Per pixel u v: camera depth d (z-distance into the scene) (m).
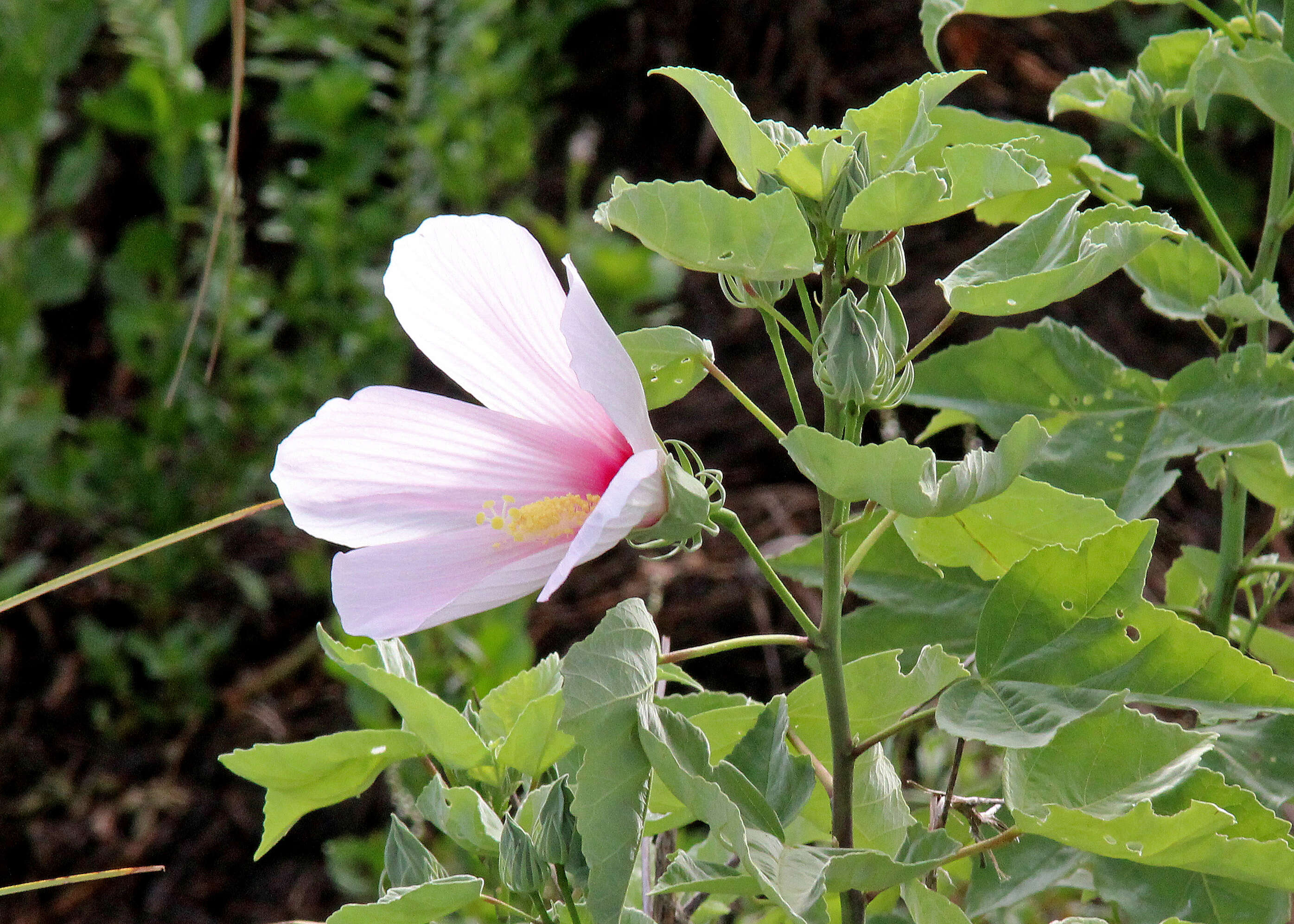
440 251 1.18
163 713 2.38
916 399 1.36
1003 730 1.17
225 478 2.50
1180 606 1.37
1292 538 2.22
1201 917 1.24
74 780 2.34
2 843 2.27
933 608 1.32
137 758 2.37
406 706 1.20
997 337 1.35
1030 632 1.19
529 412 1.20
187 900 2.18
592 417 1.19
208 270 1.34
